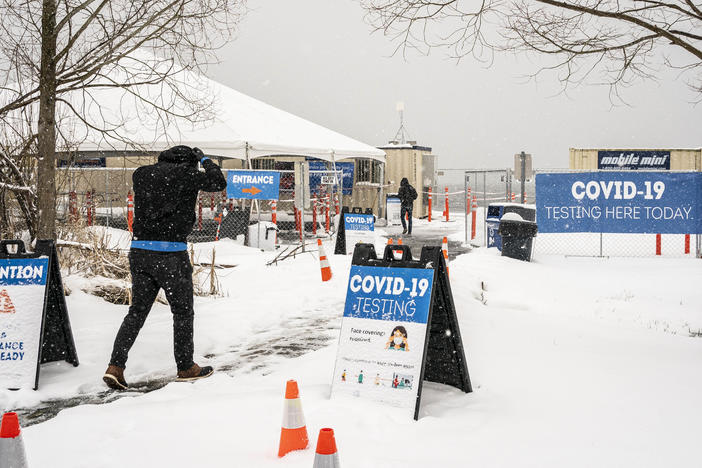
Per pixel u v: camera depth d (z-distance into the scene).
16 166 9.35
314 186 27.23
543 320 8.09
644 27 7.24
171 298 5.59
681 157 26.66
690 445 3.79
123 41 8.12
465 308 8.35
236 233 17.67
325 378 5.45
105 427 4.23
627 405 4.60
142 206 5.56
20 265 5.70
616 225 15.08
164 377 5.88
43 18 7.91
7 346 5.48
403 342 4.70
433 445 3.84
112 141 16.67
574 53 7.91
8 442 2.73
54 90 8.11
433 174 33.66
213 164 5.80
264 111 24.59
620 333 7.43
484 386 5.15
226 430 4.09
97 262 9.65
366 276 5.08
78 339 6.91
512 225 14.85
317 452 2.78
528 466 3.50
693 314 8.97
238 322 8.03
